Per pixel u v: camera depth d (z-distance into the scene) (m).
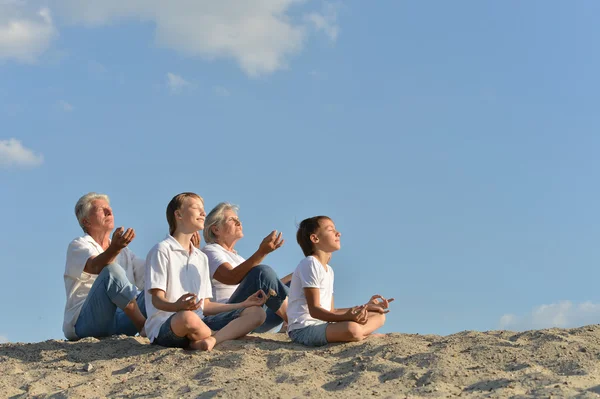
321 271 5.98
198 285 6.09
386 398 4.32
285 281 7.11
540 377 4.53
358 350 5.55
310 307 5.89
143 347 5.92
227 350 5.70
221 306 6.17
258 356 5.45
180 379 5.00
